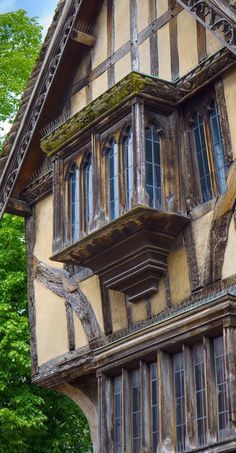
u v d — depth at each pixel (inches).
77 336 441.4
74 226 432.5
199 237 381.4
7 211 499.5
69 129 437.7
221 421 335.3
